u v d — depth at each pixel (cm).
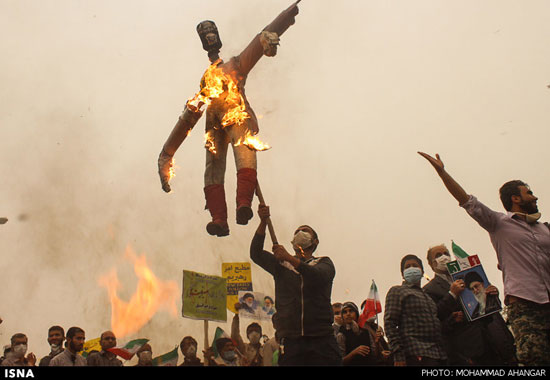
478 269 610
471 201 503
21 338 705
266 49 504
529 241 487
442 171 512
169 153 544
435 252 679
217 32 538
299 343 505
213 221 507
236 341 799
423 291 625
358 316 679
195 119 528
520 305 479
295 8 527
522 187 514
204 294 738
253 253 526
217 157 526
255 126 518
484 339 613
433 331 562
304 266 502
